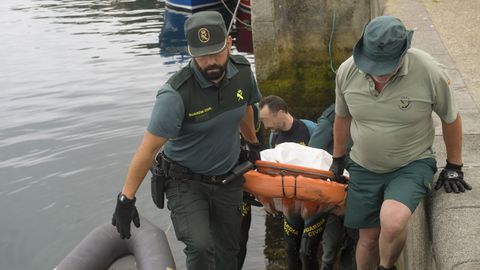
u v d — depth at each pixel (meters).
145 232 4.83
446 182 3.42
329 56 9.21
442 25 6.36
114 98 10.73
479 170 3.57
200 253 3.86
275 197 4.22
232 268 4.42
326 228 4.99
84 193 7.19
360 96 3.34
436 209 3.29
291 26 9.16
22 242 6.26
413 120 3.26
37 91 11.44
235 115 3.85
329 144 4.74
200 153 3.86
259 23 9.09
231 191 4.09
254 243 5.95
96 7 20.44
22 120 9.77
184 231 3.92
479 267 2.81
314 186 4.07
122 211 3.76
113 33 16.61
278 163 4.24
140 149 3.67
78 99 10.78
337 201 4.09
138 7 20.19
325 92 9.31
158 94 3.68
